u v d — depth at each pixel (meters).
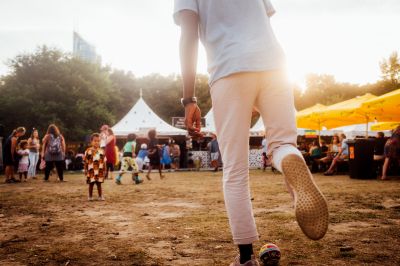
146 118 25.17
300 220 1.56
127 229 3.68
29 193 8.23
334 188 8.20
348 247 2.58
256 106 2.01
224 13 1.89
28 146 14.38
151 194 7.71
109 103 52.19
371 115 15.37
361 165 11.58
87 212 5.08
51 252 2.74
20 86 37.28
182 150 24.67
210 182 11.62
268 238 3.04
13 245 3.01
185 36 1.89
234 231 1.88
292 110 1.91
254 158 24.44
